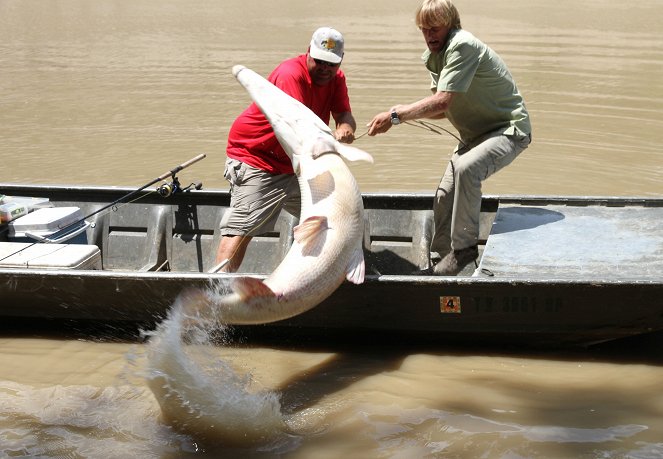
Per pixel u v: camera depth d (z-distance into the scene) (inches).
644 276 183.9
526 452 161.3
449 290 189.9
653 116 428.8
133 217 250.7
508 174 349.7
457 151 222.7
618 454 159.8
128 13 855.1
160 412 177.6
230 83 511.8
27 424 174.1
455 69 203.5
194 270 247.4
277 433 170.2
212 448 165.8
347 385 187.8
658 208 225.9
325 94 216.2
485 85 209.0
